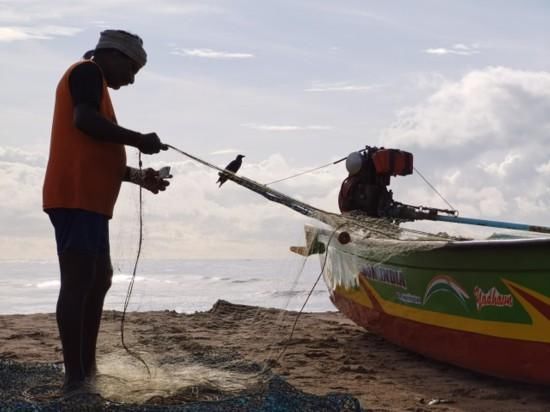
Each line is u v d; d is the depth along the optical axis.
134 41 4.66
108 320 9.07
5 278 94.25
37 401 4.23
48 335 7.89
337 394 4.15
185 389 4.48
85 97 4.33
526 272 5.28
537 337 5.27
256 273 74.31
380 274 7.20
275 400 4.01
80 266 4.37
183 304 21.16
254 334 8.20
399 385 5.79
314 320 9.61
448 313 6.12
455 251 5.82
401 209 8.25
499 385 5.82
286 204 5.65
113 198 4.52
